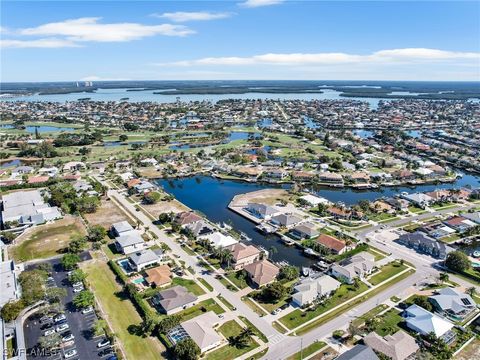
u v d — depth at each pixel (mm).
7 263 119375
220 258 127188
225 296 107312
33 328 92438
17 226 153500
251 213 176500
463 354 85188
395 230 156000
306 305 102625
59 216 163500
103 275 116938
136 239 135500
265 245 145125
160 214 168500
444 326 91875
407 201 188625
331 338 89875
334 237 148625
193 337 86875
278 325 94625
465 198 196250
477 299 107125
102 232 141500
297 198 196375
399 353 82062
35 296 99062
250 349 85938
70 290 108438
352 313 99812
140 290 108938
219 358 82875
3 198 179250
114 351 84188
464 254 124312
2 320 92375
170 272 116750
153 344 87000
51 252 132125
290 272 115750
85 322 94375
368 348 80375
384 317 97812
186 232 149250
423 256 133500
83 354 83312
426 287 112875
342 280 115188
